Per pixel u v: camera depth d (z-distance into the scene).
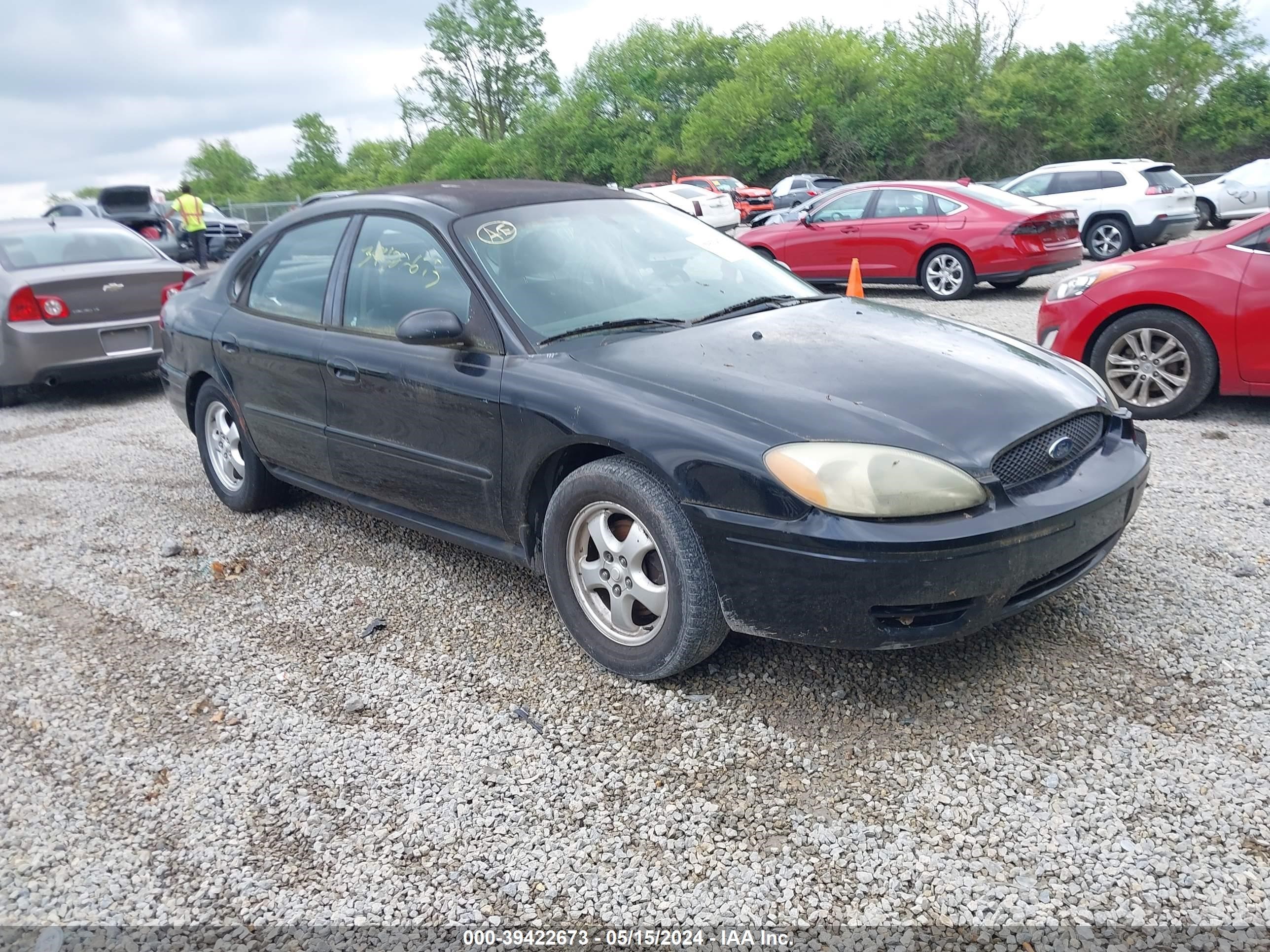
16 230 9.05
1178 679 3.04
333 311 4.20
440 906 2.36
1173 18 37.19
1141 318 5.93
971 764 2.71
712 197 24.61
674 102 55.56
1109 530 3.07
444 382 3.56
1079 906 2.21
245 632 3.86
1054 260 11.56
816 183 32.38
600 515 3.21
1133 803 2.51
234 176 90.31
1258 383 5.68
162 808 2.80
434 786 2.81
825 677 3.19
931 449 2.76
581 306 3.62
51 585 4.48
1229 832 2.39
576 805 2.68
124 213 22.25
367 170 74.38
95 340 8.36
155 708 3.34
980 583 2.71
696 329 3.52
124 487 5.98
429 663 3.51
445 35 64.50
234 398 4.80
